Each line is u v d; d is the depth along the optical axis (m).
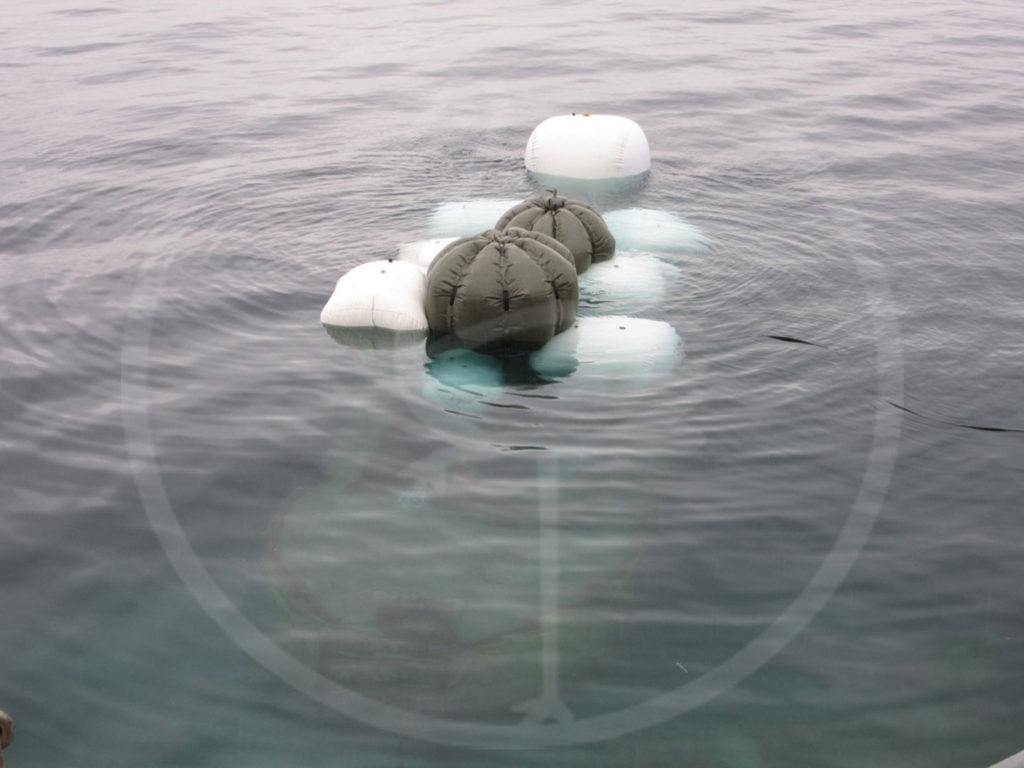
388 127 11.73
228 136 11.48
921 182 9.61
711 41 16.69
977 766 3.10
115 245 8.18
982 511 4.45
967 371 5.85
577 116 9.91
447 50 16.19
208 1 22.75
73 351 6.20
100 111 12.88
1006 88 13.48
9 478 4.77
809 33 17.55
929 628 3.70
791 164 10.20
